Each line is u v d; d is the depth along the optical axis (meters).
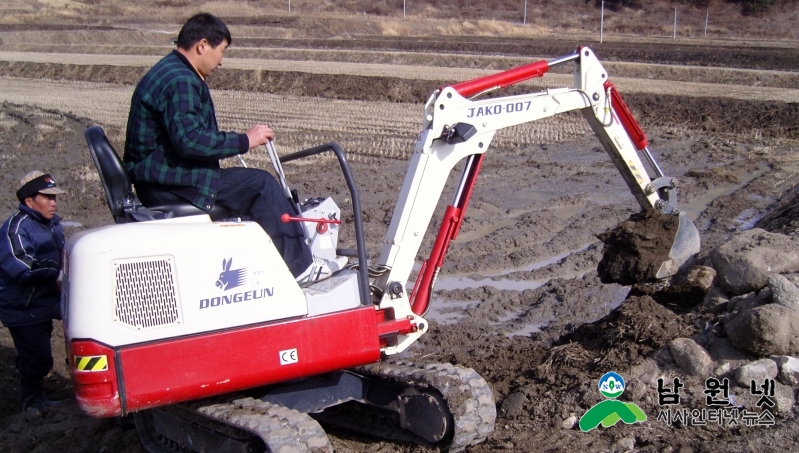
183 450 4.93
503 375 6.01
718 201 9.94
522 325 7.02
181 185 4.46
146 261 4.00
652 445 4.70
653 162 6.05
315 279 4.77
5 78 27.91
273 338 4.25
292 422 4.18
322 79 21.00
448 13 43.88
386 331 4.81
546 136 14.45
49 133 17.11
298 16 42.41
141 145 4.43
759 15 37.75
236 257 4.20
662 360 5.54
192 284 4.08
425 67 23.56
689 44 27.30
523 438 5.00
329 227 5.01
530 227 9.45
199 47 4.50
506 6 44.62
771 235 6.22
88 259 3.92
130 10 48.38
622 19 39.38
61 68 27.70
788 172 11.06
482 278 8.18
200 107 4.41
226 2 50.34
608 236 6.40
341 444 5.19
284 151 14.39
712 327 5.65
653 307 5.97
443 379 4.69
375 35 36.66
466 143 5.05
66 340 4.22
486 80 5.13
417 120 16.53
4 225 5.74
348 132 15.59
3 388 6.55
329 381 4.95
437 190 5.00
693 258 6.72
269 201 4.62
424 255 8.84
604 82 5.58
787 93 16.11
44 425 5.81
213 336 4.11
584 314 7.11
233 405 4.40
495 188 11.34
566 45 27.39
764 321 5.12
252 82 22.28
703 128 14.21
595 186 11.23
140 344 3.97
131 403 3.95
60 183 13.02
